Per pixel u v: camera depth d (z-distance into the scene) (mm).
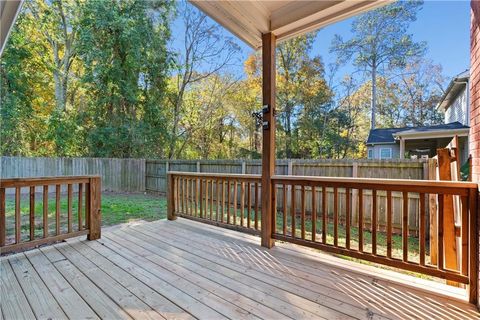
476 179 2043
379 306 1856
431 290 2084
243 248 3074
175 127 12945
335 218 2617
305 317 1721
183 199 4391
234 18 2740
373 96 14828
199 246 3141
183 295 1992
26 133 10031
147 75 11438
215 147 14398
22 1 1410
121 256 2795
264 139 3137
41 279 2244
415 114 15359
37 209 5793
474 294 1878
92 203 3377
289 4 2768
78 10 10039
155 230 3873
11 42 9086
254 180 3369
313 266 2559
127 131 10656
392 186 2271
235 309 1806
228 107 14164
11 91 9266
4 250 2643
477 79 2021
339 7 2510
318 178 2713
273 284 2180
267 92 3068
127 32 9945
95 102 10422
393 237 4191
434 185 2057
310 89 13586
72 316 1721
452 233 2168
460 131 8023
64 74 11008
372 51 14914
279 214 5766
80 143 10461
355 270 2465
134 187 9391
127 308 1812
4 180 2662
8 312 1762
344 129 14859
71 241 3311
